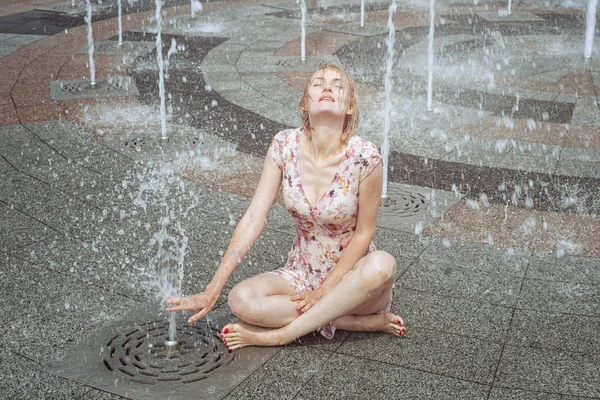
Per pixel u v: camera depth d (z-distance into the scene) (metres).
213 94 9.80
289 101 9.51
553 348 4.11
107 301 4.55
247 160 7.36
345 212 4.00
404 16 15.97
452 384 3.74
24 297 4.57
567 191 6.69
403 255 5.31
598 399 3.63
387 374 3.82
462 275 5.01
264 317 3.98
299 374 3.80
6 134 7.93
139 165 7.10
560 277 5.00
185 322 4.29
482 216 6.07
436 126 8.54
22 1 17.62
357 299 3.96
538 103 9.57
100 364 3.84
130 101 9.38
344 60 11.81
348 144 3.97
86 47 12.59
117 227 5.68
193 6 17.14
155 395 3.57
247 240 4.05
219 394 3.60
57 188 6.45
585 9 17.42
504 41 13.48
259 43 13.10
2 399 3.54
